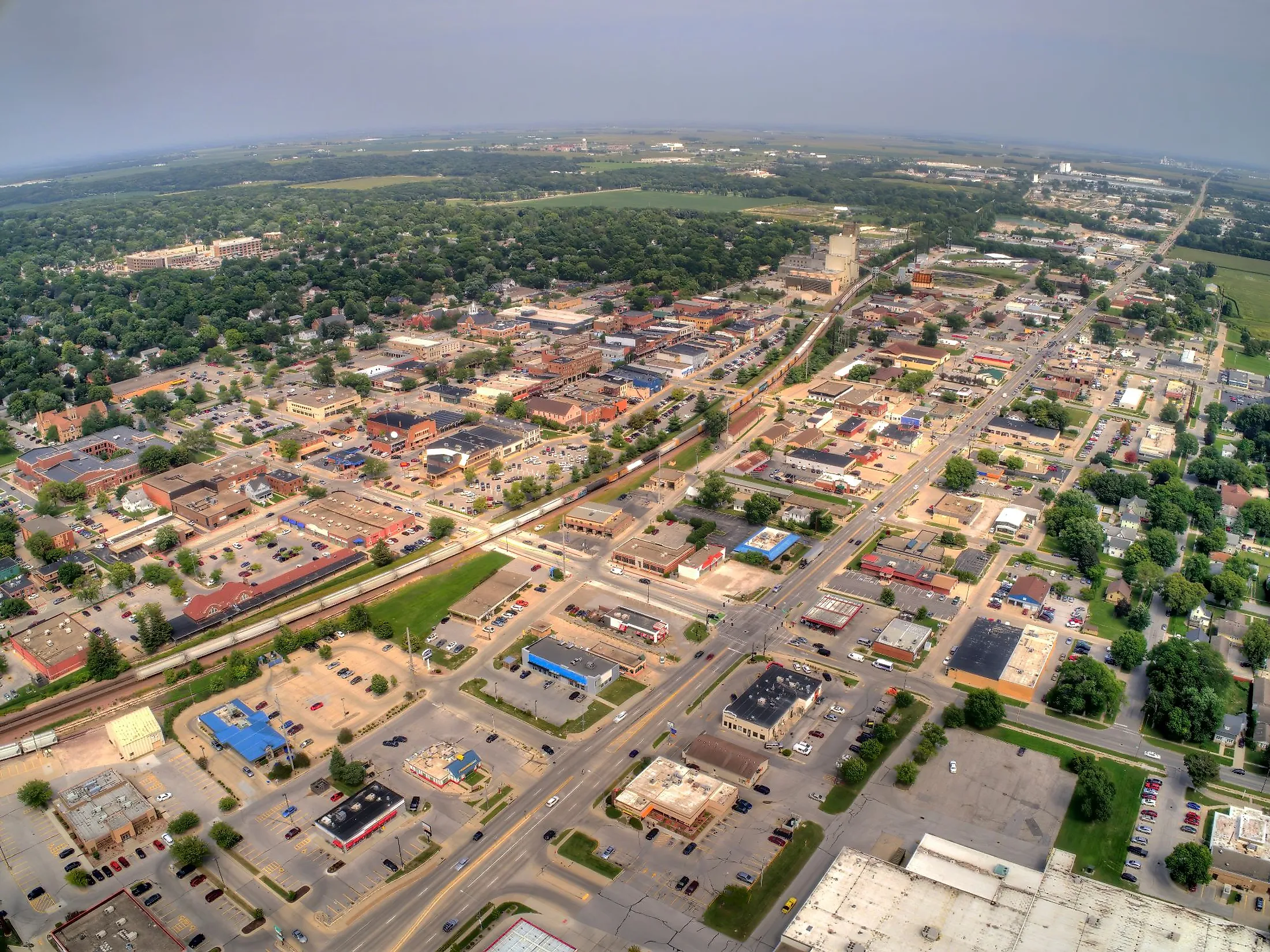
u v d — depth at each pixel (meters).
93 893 175.00
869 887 166.00
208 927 166.75
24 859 184.12
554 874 178.12
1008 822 192.12
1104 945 152.88
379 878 177.50
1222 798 199.75
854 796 199.75
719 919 167.25
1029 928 156.50
